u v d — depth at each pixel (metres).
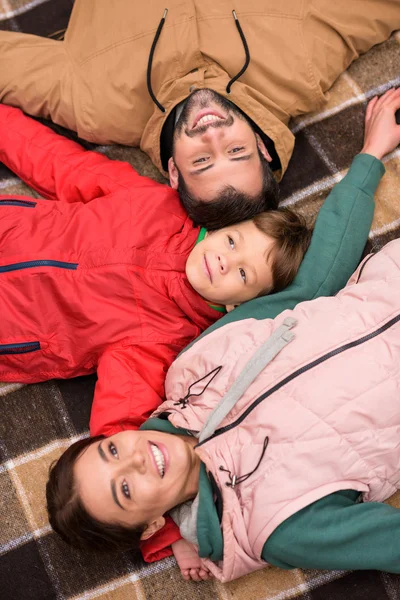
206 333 1.24
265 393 1.09
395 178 1.39
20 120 1.41
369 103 1.42
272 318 1.26
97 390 1.24
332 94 1.44
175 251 1.32
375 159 1.35
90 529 1.06
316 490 1.03
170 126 1.35
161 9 1.34
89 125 1.41
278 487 1.03
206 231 1.34
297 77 1.34
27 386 1.35
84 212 1.31
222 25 1.33
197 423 1.12
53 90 1.40
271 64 1.33
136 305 1.27
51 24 1.51
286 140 1.36
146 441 1.07
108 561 1.23
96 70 1.38
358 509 1.05
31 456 1.30
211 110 1.25
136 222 1.30
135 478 1.04
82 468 1.05
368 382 1.07
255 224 1.26
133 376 1.23
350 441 1.05
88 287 1.26
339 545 1.03
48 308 1.27
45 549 1.24
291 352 1.12
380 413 1.06
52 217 1.31
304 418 1.06
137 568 1.23
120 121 1.40
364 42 1.39
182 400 1.16
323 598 1.17
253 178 1.28
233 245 1.24
